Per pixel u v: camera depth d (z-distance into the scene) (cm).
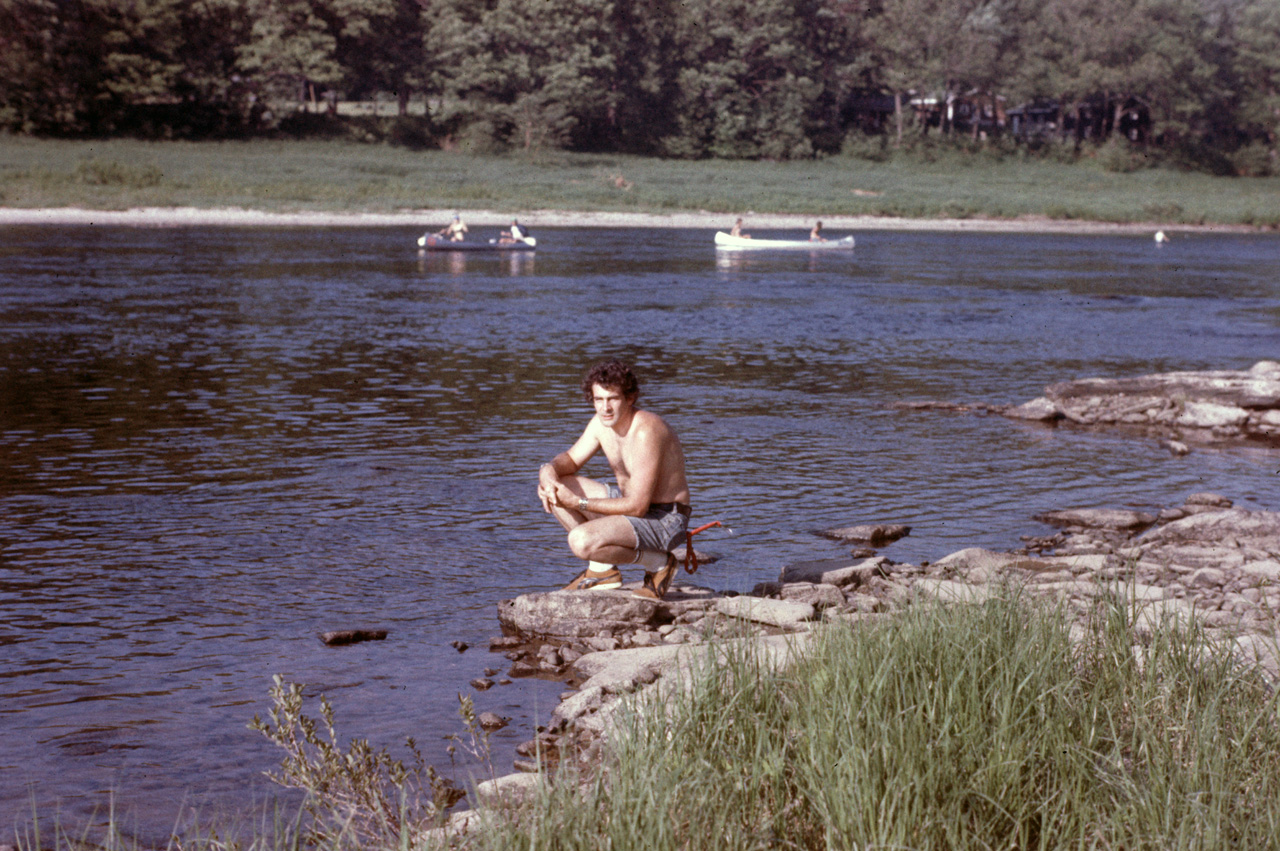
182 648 586
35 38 7631
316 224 5606
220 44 8562
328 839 358
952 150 10738
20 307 2228
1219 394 1376
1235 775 342
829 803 324
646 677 536
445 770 448
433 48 9144
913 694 377
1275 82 11831
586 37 9244
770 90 10275
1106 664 429
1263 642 507
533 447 1127
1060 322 2525
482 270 3534
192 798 421
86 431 1145
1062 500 980
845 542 825
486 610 664
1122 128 12731
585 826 307
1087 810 326
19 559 730
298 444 1116
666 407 1379
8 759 454
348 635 607
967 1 10806
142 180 6241
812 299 2917
